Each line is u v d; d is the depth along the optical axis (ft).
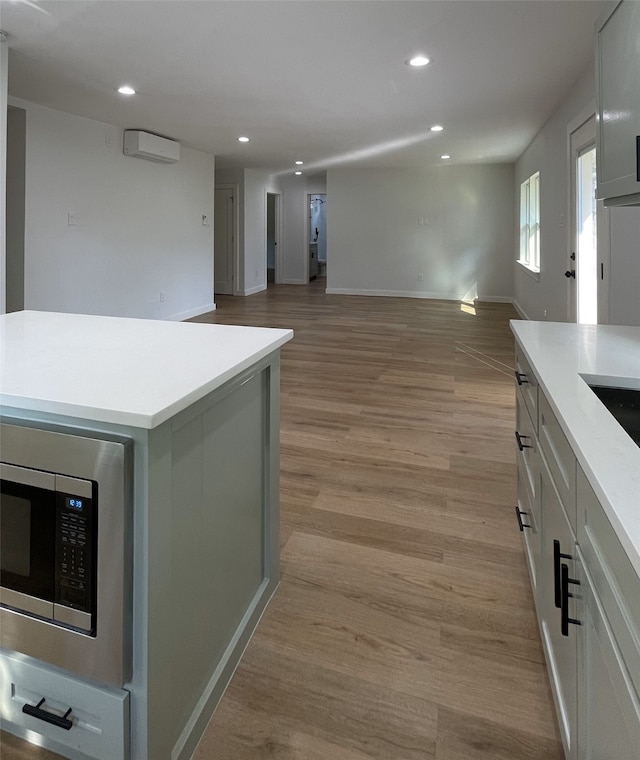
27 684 3.72
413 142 22.77
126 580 3.27
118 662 3.33
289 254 40.81
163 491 3.40
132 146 19.43
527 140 22.52
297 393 13.41
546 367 4.64
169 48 11.53
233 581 4.85
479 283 32.48
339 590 5.97
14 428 3.41
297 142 22.53
